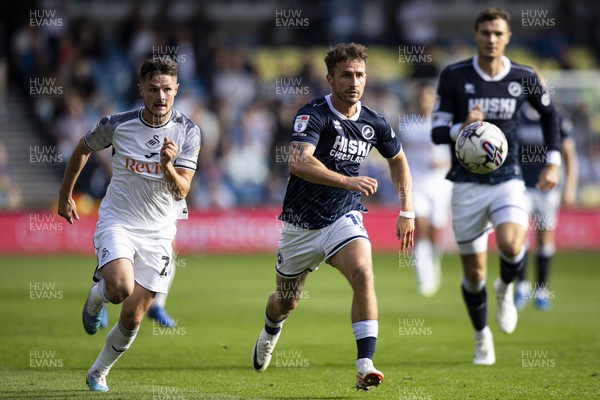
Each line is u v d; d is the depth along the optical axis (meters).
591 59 94.69
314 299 45.03
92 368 21.94
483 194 27.59
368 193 20.56
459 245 27.80
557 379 23.98
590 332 33.59
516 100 28.17
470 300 27.16
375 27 94.69
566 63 88.69
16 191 76.62
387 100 82.38
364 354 20.39
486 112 28.22
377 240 73.25
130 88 82.25
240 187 77.81
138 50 82.69
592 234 73.31
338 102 22.12
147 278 21.84
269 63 89.75
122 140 21.88
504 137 26.48
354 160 22.48
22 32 83.81
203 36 84.50
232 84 82.56
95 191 70.19
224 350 29.19
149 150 21.77
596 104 79.00
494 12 27.88
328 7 92.62
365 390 20.62
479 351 26.95
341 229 21.78
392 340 31.77
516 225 27.00
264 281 52.59
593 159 77.81
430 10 97.75
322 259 22.62
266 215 72.94
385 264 64.56
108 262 20.94
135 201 21.95
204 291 47.44
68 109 78.94
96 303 21.91
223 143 77.88
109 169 69.94
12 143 81.19
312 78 80.62
